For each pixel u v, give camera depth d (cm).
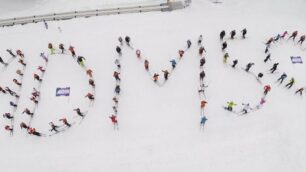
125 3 3431
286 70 2794
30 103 2625
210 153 2322
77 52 2945
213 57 2867
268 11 3372
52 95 2658
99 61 2873
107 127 2466
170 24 3156
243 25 3164
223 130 2431
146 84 2698
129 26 3148
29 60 2917
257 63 2833
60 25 3216
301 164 2270
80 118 2520
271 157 2298
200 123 2444
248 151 2327
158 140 2391
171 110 2541
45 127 2488
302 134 2412
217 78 2725
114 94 2647
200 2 3453
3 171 2294
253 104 2570
